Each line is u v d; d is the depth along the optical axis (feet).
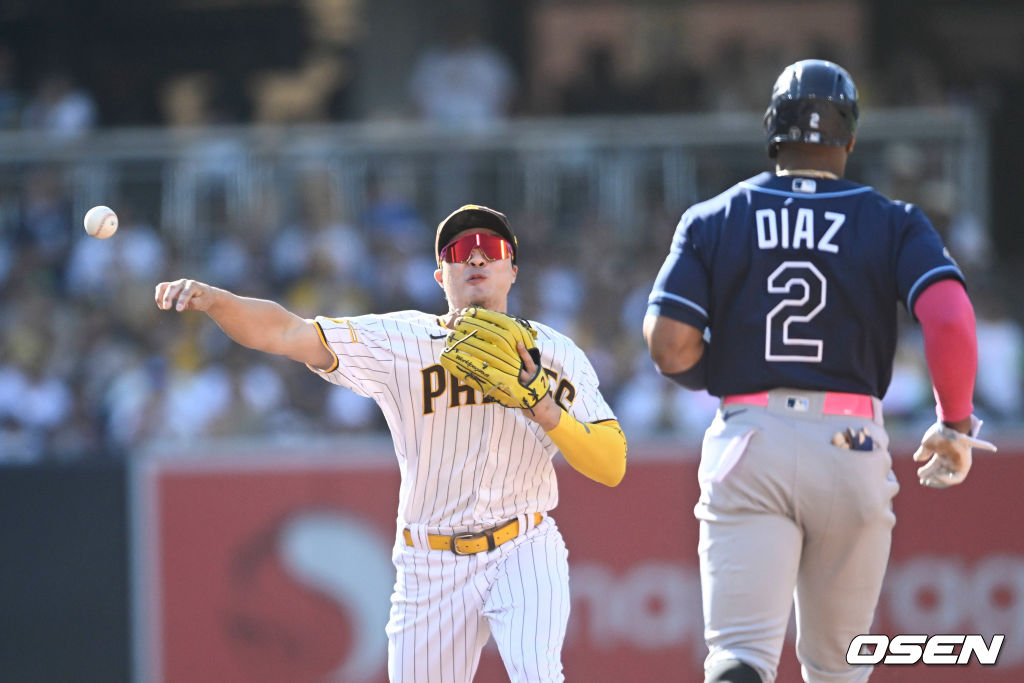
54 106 160.97
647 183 132.36
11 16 188.03
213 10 195.31
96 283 129.80
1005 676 77.92
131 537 83.97
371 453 83.87
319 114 175.42
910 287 41.78
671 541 81.51
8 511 84.33
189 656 83.10
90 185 135.33
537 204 132.67
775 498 42.11
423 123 151.33
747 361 42.96
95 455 85.35
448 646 46.19
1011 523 79.56
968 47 178.40
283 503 83.71
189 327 124.26
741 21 172.76
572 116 156.56
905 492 80.23
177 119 181.57
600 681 81.00
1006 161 169.37
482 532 45.70
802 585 44.27
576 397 45.85
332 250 128.77
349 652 82.69
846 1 173.58
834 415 42.14
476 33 170.19
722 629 42.29
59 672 83.51
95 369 122.21
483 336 42.37
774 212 43.52
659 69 167.73
